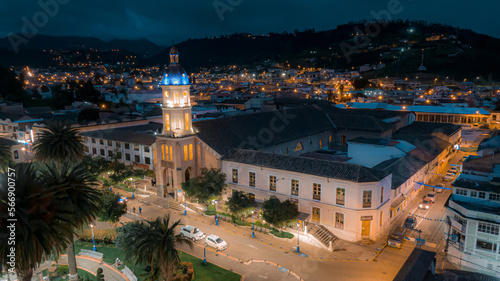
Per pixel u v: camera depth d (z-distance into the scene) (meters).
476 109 133.12
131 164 82.00
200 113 123.38
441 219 59.84
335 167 54.22
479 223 43.34
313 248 50.47
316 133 90.38
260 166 59.91
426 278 25.45
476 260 43.94
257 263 46.41
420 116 137.25
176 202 66.69
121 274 42.56
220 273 43.59
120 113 131.88
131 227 36.16
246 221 58.31
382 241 52.34
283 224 52.88
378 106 138.25
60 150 44.44
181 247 50.91
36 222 24.44
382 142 75.31
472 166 53.97
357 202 51.00
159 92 198.38
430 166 77.94
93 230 54.34
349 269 44.88
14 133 110.56
